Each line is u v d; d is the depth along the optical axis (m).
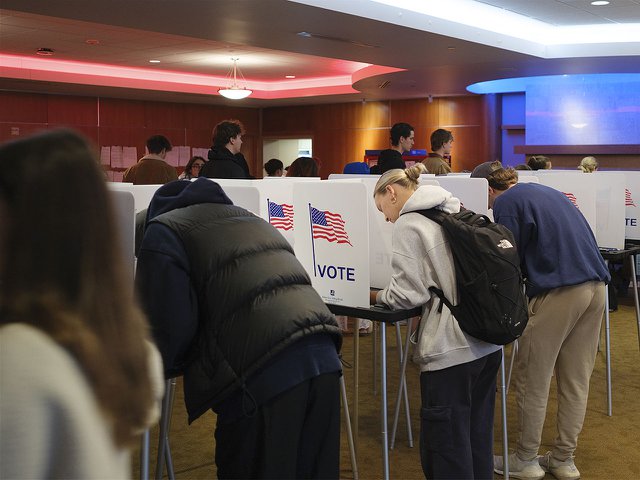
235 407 1.86
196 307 1.89
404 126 5.97
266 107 16.22
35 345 0.85
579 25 9.30
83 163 0.94
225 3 6.35
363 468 3.30
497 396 4.26
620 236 4.41
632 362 5.07
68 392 0.84
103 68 12.55
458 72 10.84
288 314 1.83
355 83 12.11
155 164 5.82
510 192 3.13
